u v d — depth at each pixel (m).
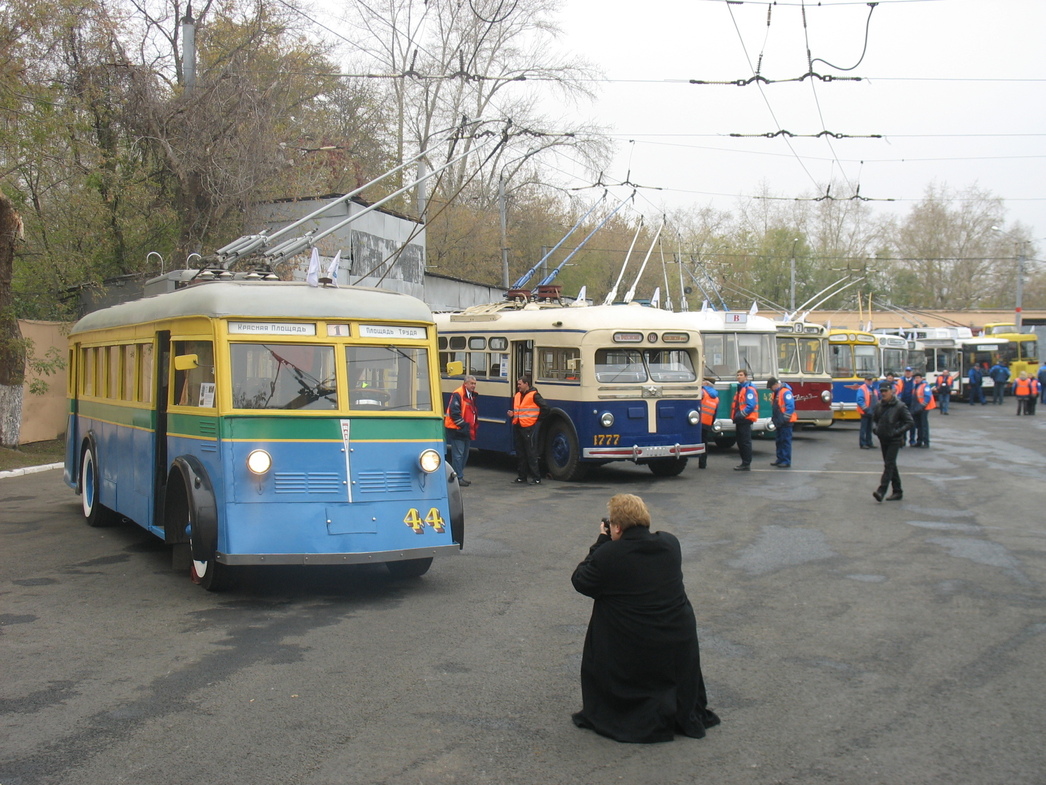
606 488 16.42
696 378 17.92
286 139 26.69
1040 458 21.73
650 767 4.96
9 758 5.00
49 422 22.20
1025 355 57.34
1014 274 84.62
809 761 5.06
